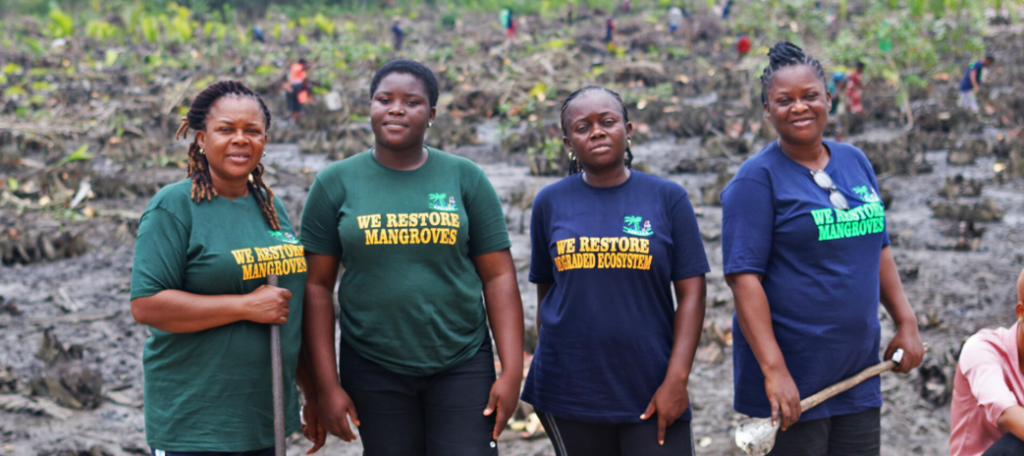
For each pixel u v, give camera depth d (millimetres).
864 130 13875
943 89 17812
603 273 2477
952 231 7852
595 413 2520
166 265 2221
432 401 2607
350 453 4012
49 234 8469
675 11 30594
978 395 2291
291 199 9953
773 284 2504
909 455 3854
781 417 2385
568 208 2561
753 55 20297
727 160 11984
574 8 37531
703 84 19812
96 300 6617
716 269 6957
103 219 9273
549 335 2590
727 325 5551
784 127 2451
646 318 2498
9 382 4820
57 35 29406
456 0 43406
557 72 20547
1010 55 22344
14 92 18766
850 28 21062
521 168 11836
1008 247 7371
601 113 2451
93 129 15188
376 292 2500
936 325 5531
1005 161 11031
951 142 12141
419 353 2520
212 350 2250
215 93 2301
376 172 2553
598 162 2473
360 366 2586
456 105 17562
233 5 41250
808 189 2457
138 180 11109
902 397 4477
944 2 18844
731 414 4312
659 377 2508
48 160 12172
